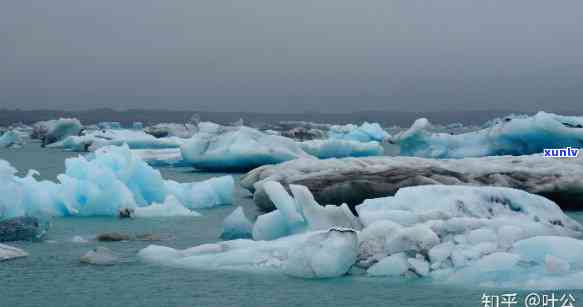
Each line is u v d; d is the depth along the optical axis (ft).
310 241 34.58
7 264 37.40
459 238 34.65
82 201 59.31
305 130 220.02
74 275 34.60
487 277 31.37
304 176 60.70
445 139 130.11
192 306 28.84
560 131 113.19
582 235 39.68
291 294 30.32
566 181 60.13
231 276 33.76
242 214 47.60
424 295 29.71
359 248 34.81
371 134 195.72
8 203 50.67
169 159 130.41
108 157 66.69
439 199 41.83
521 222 37.55
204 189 66.74
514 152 122.11
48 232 49.11
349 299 29.35
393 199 42.24
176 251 38.58
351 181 58.29
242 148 110.73
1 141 213.25
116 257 38.17
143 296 30.40
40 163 139.95
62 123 215.10
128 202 58.03
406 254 33.83
